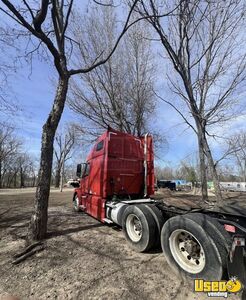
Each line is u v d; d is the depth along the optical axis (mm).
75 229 6621
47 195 5836
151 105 17234
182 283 3625
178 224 3844
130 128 17094
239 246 3268
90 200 8133
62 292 3459
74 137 34531
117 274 3939
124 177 7359
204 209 4160
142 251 4797
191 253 3703
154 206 5102
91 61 14906
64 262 4449
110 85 16125
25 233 6285
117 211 6047
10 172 66688
